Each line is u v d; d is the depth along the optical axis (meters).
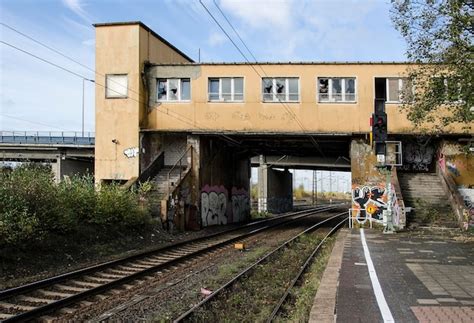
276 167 55.94
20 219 14.45
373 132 20.31
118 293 11.16
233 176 37.69
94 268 13.45
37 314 8.91
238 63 29.48
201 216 29.80
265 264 15.30
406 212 26.09
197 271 14.23
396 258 14.02
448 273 11.44
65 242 16.20
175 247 19.89
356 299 8.75
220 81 29.75
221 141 33.53
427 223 25.36
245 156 40.09
